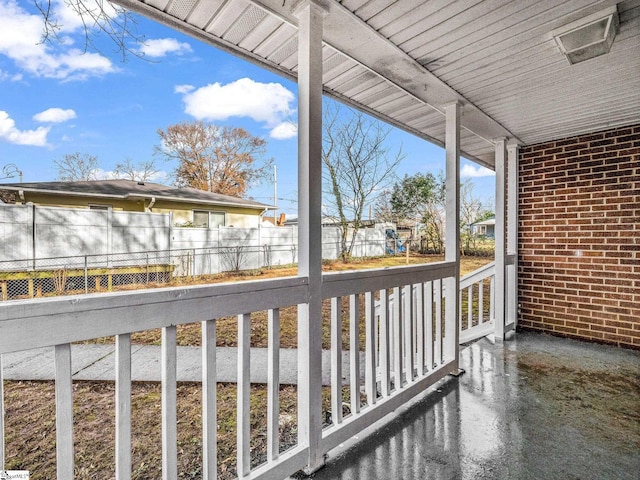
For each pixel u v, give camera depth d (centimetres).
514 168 419
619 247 352
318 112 174
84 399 276
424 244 1448
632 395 250
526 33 196
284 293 160
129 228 893
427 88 262
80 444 214
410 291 245
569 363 313
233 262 1103
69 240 812
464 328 474
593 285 369
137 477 181
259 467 152
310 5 169
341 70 246
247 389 147
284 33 199
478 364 313
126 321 112
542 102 289
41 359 377
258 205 1321
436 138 399
